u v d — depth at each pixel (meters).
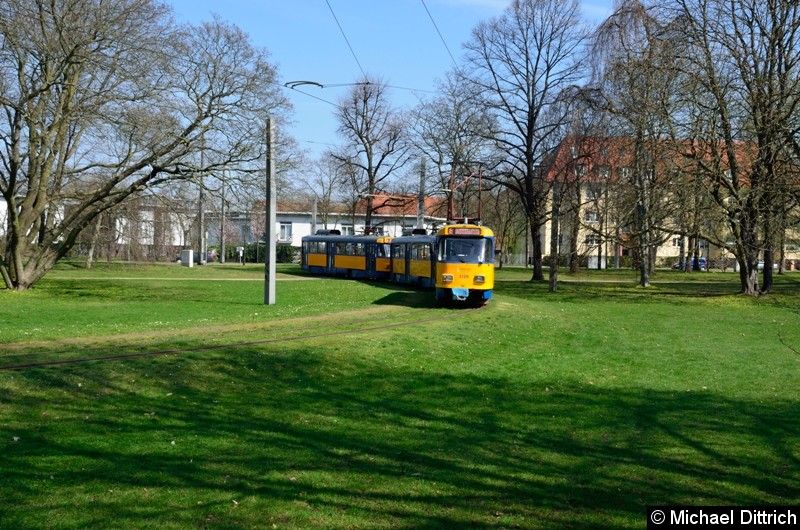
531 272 62.72
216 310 26.47
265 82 29.81
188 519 6.22
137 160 33.78
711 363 16.53
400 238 42.41
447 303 27.19
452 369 14.61
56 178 33.81
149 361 12.09
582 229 40.88
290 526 6.17
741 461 8.70
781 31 29.17
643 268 41.88
